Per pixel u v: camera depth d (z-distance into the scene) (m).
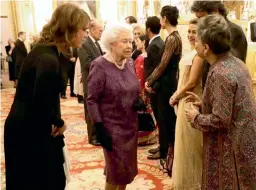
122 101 2.05
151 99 3.43
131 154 2.14
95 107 2.04
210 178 1.72
